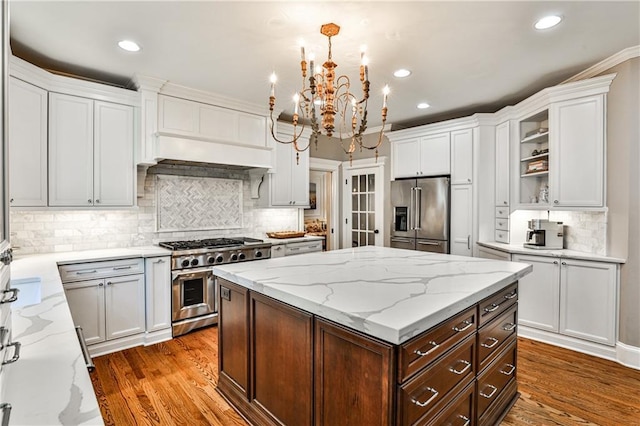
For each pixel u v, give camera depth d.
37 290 2.00
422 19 2.24
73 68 2.99
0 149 0.92
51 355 0.95
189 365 2.79
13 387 0.77
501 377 2.12
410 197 4.77
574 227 3.41
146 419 2.10
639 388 2.46
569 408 2.23
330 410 1.56
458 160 4.35
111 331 2.99
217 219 4.28
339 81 3.33
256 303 2.01
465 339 1.71
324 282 1.90
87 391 0.76
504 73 3.17
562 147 3.15
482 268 2.27
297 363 1.73
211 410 2.19
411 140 4.87
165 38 2.48
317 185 6.36
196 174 4.08
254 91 3.60
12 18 2.20
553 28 2.37
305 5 2.08
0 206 0.90
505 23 2.30
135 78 3.16
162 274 3.27
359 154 5.78
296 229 5.12
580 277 3.06
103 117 3.10
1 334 0.73
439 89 3.59
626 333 2.81
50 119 2.82
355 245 5.85
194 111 3.54
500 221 4.02
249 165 3.95
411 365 1.35
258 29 2.37
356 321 1.37
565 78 3.28
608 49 2.69
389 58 2.83
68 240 3.23
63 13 2.15
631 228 2.78
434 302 1.53
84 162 3.01
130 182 3.27
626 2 2.06
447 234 4.41
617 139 2.85
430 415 1.48
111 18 2.21
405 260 2.60
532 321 3.38
